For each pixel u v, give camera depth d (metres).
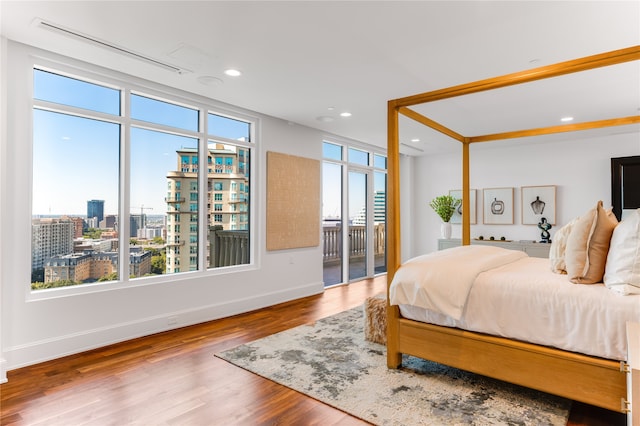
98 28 2.58
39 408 2.21
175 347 3.24
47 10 2.35
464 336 2.46
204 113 4.15
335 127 5.48
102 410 2.19
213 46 2.84
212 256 4.34
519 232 6.42
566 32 2.57
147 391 2.42
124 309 3.42
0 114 2.68
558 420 2.07
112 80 3.40
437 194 7.51
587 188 5.81
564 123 5.05
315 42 2.76
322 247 5.70
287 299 5.07
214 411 2.18
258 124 4.77
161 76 3.46
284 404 2.27
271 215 4.88
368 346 3.25
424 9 2.30
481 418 2.09
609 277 2.06
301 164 5.32
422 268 2.65
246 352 3.10
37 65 2.98
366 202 6.93
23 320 2.84
